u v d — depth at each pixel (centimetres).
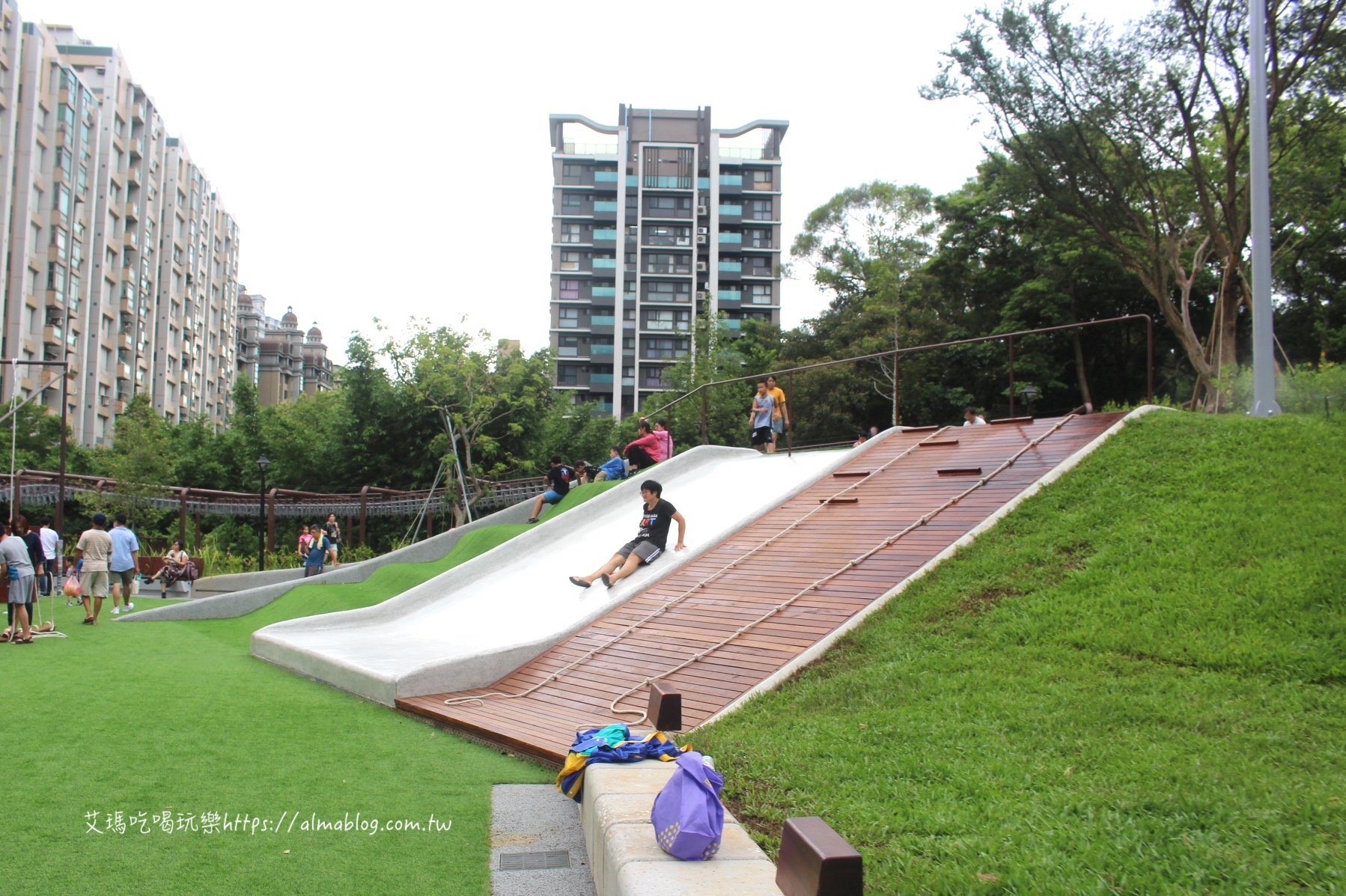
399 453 3381
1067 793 450
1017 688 620
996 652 695
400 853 462
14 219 4212
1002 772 489
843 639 792
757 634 848
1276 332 2989
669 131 7162
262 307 12194
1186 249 2719
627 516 1469
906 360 3566
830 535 1059
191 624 1497
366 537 3269
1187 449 1013
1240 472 921
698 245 6912
